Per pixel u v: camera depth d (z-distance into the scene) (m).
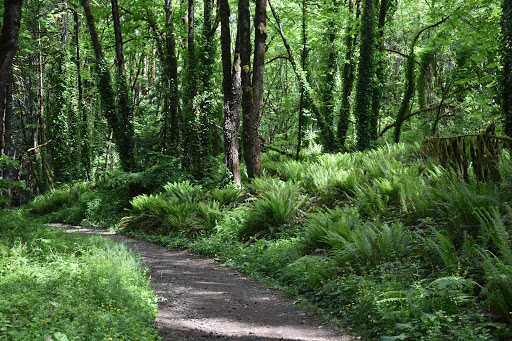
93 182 22.84
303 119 21.38
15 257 5.95
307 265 6.48
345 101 19.95
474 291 4.53
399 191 8.99
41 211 19.94
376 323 4.33
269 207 10.45
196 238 11.27
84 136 25.97
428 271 5.41
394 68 31.11
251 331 4.47
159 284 6.49
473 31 16.38
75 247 7.44
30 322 3.40
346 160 13.51
